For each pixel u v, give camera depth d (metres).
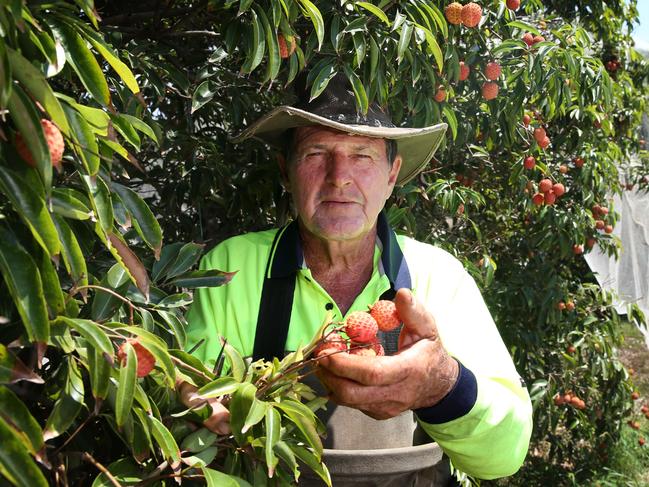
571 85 2.94
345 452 1.36
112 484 0.90
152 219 1.02
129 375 0.83
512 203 3.90
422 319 1.16
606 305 4.35
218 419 1.05
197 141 2.35
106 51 0.87
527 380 3.93
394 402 1.15
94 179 0.87
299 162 1.56
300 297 1.54
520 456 1.39
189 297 1.28
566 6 4.83
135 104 1.70
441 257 1.67
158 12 1.94
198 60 2.41
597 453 4.60
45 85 0.70
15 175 0.71
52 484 0.91
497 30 2.65
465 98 2.79
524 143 3.69
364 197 1.53
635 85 5.44
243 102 2.34
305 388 1.13
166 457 0.92
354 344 1.16
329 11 1.83
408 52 1.91
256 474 1.05
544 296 3.86
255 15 1.60
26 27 0.75
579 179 4.04
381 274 1.57
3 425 0.64
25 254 0.71
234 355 1.10
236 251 1.61
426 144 1.80
